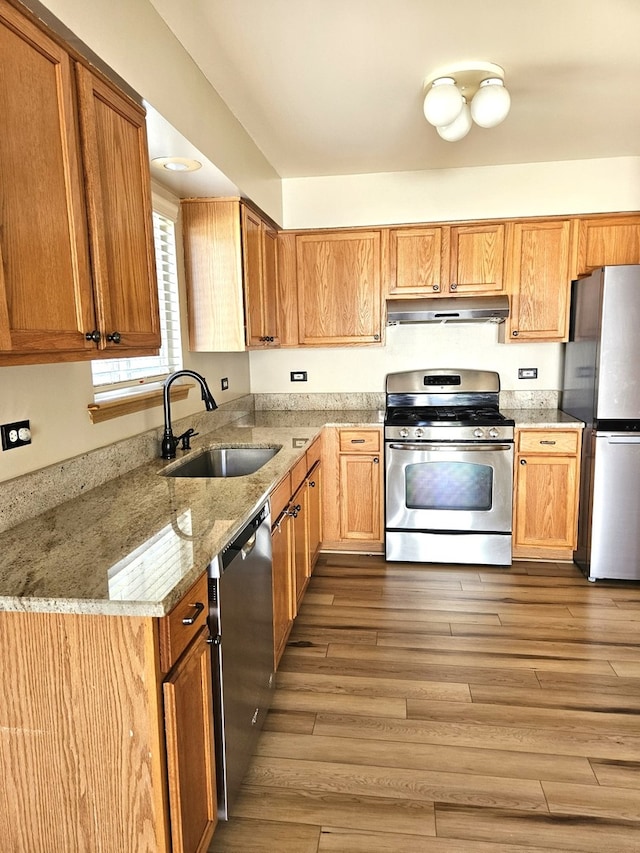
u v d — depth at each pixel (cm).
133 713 120
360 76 221
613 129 290
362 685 230
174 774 122
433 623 279
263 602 198
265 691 204
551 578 332
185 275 290
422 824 164
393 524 356
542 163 346
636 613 288
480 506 347
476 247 358
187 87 200
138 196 170
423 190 359
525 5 176
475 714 211
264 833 162
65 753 124
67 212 134
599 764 186
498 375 393
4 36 112
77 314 139
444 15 181
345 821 166
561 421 341
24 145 119
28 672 122
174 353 282
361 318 373
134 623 116
